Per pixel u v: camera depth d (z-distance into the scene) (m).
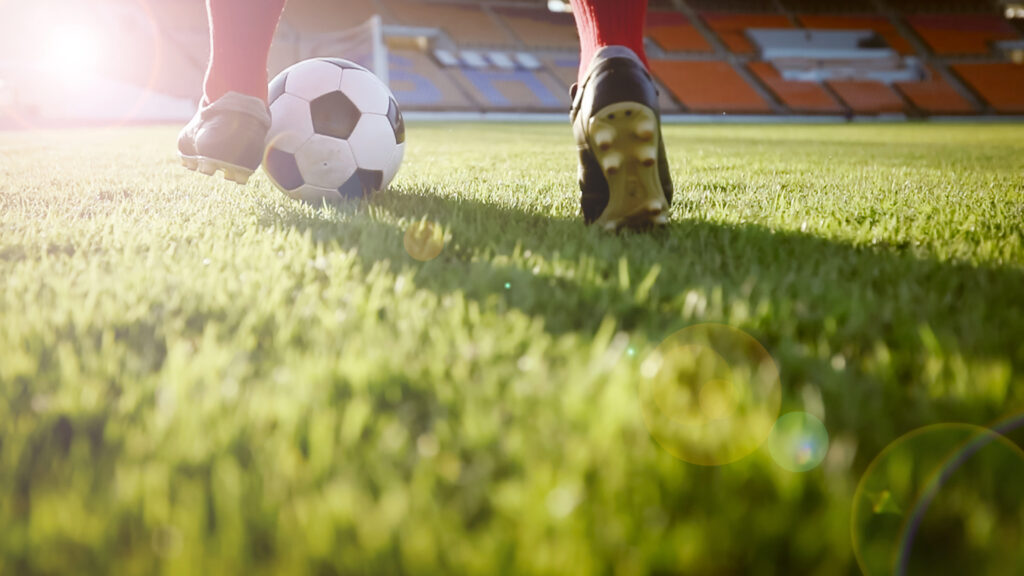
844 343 0.75
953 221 1.42
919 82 20.39
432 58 18.66
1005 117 19.02
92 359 0.70
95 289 0.88
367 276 0.95
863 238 1.23
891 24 22.53
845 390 0.62
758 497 0.48
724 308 0.84
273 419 0.59
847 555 0.42
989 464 0.51
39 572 0.41
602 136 1.16
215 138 1.32
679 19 21.95
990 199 1.82
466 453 0.54
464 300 0.86
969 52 21.58
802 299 0.87
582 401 0.59
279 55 16.17
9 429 0.58
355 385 0.64
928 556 0.44
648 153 1.16
